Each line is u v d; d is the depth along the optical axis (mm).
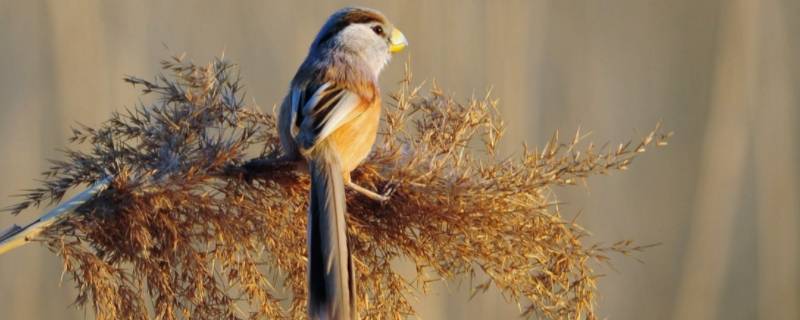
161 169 5371
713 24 17609
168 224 5281
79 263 5148
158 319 5238
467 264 5531
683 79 17609
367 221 5707
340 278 5234
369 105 6082
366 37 6773
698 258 16047
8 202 13430
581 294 5512
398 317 5660
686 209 16812
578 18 16797
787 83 16641
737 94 16516
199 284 5297
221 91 5848
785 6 16812
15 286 12469
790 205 16125
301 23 14477
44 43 13812
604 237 16047
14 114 13711
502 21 14164
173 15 14336
